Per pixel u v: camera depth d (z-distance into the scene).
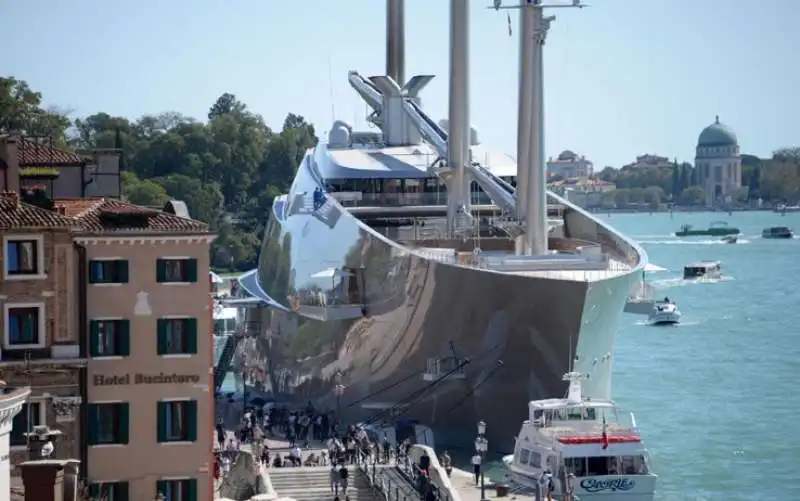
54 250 162.50
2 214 162.62
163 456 165.25
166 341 165.75
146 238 164.88
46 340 162.38
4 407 121.81
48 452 138.50
